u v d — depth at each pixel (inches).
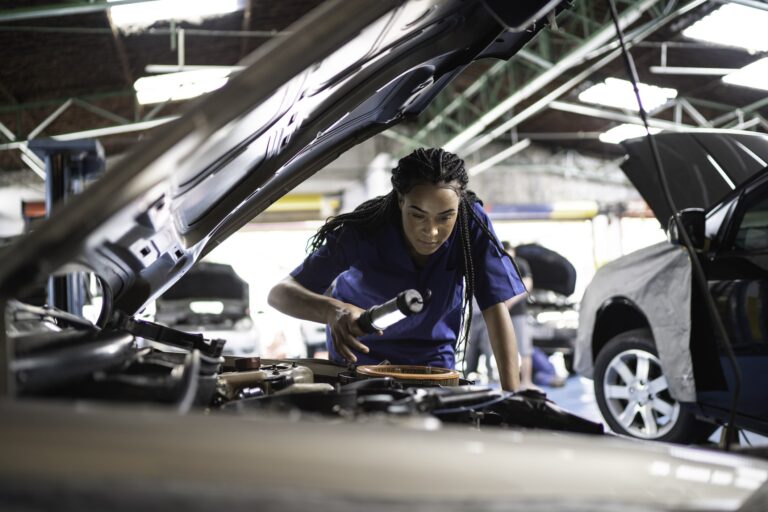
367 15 24.8
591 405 195.2
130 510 13.6
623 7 265.1
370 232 58.7
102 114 373.7
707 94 422.0
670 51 350.6
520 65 366.0
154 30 301.6
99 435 14.8
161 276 41.0
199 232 41.8
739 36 307.3
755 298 98.7
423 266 58.7
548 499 16.0
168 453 14.8
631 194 616.1
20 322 29.3
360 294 60.3
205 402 27.3
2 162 512.1
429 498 15.2
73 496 13.7
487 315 59.2
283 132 36.7
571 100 452.4
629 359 128.4
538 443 17.9
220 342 38.7
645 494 17.2
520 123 528.7
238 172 37.1
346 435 16.2
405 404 24.7
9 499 13.6
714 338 104.5
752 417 100.0
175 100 390.0
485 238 58.7
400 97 48.5
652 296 115.7
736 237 104.8
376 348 57.8
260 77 20.9
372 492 15.0
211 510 13.9
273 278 385.1
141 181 18.9
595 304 132.5
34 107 365.1
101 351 24.3
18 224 522.0
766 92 409.7
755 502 17.4
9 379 19.2
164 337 37.7
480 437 17.4
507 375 56.9
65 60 321.1
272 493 14.4
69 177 108.0
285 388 33.2
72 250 19.6
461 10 37.6
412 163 49.4
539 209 524.4
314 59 23.1
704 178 123.1
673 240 105.0
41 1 251.8
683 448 22.3
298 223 519.5
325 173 534.6
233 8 277.3
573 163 612.4
